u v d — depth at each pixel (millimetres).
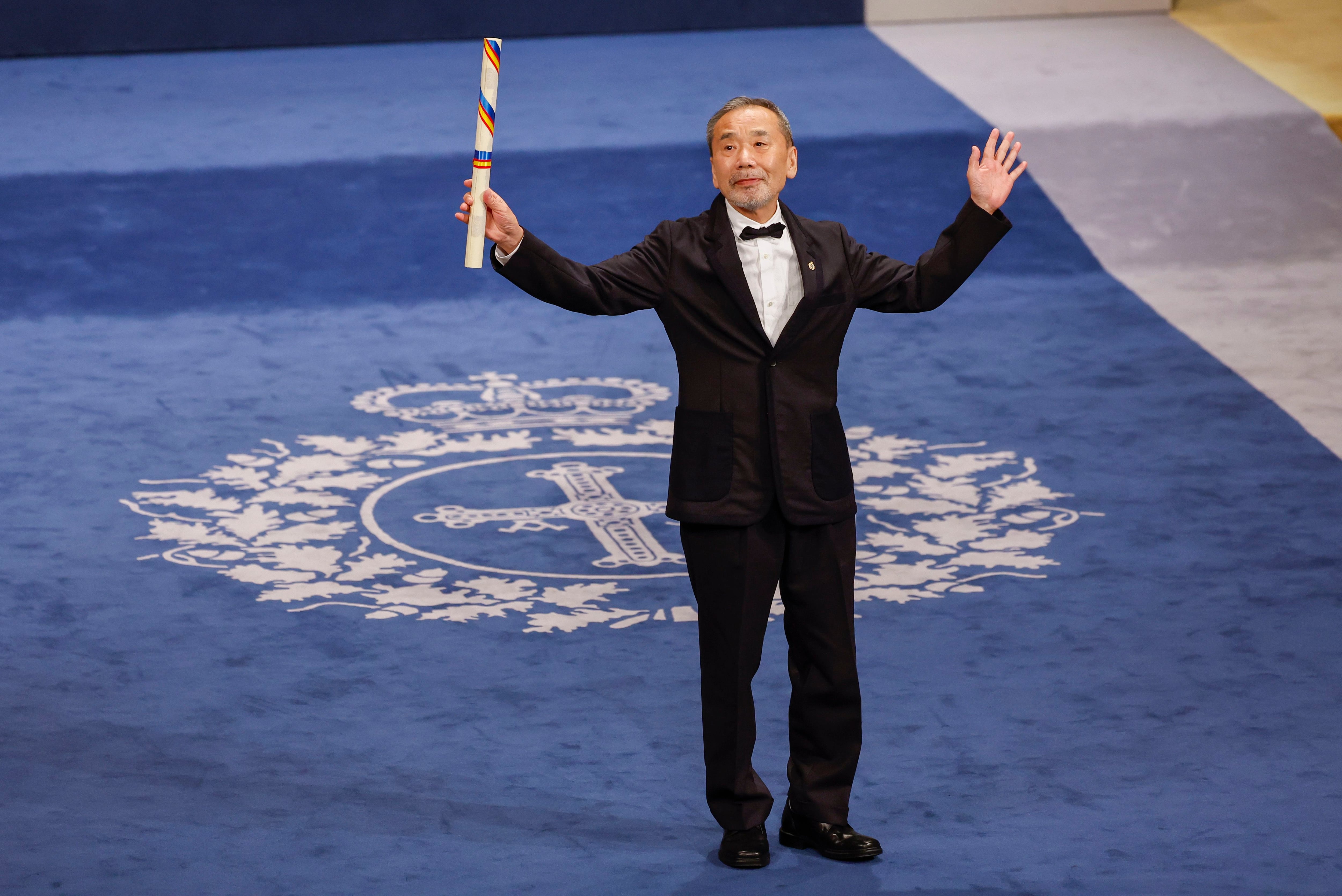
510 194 36375
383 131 39250
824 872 13078
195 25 48688
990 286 34375
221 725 16203
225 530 22078
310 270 34500
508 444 25844
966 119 39469
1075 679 17156
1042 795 14539
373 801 14539
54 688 17078
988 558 20891
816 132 38562
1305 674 17188
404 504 23094
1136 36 48156
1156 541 21438
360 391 28656
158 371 29703
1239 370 29203
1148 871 13062
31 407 27656
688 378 12602
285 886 12945
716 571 12523
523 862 13359
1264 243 35875
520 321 32656
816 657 12969
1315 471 24172
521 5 49750
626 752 15547
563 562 20891
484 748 15648
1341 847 13445
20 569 20594
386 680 17312
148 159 37250
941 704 16547
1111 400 27797
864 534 21828
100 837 13805
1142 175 37688
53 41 47906
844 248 12586
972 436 26094
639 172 37219
